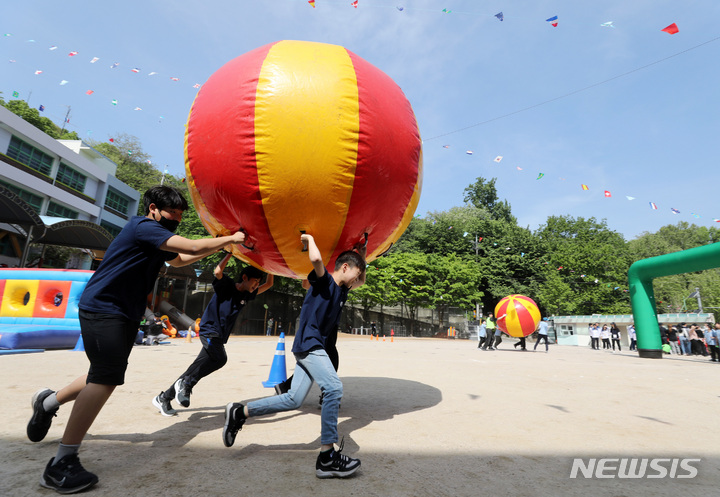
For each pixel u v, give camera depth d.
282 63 3.05
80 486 1.94
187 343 15.68
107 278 2.23
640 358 14.02
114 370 2.15
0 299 10.63
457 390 5.38
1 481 2.05
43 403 2.51
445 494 2.06
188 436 2.97
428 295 34.06
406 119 3.33
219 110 3.00
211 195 3.10
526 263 42.06
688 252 12.60
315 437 3.03
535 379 6.83
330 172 2.89
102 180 28.22
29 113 30.62
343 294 2.85
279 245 3.21
